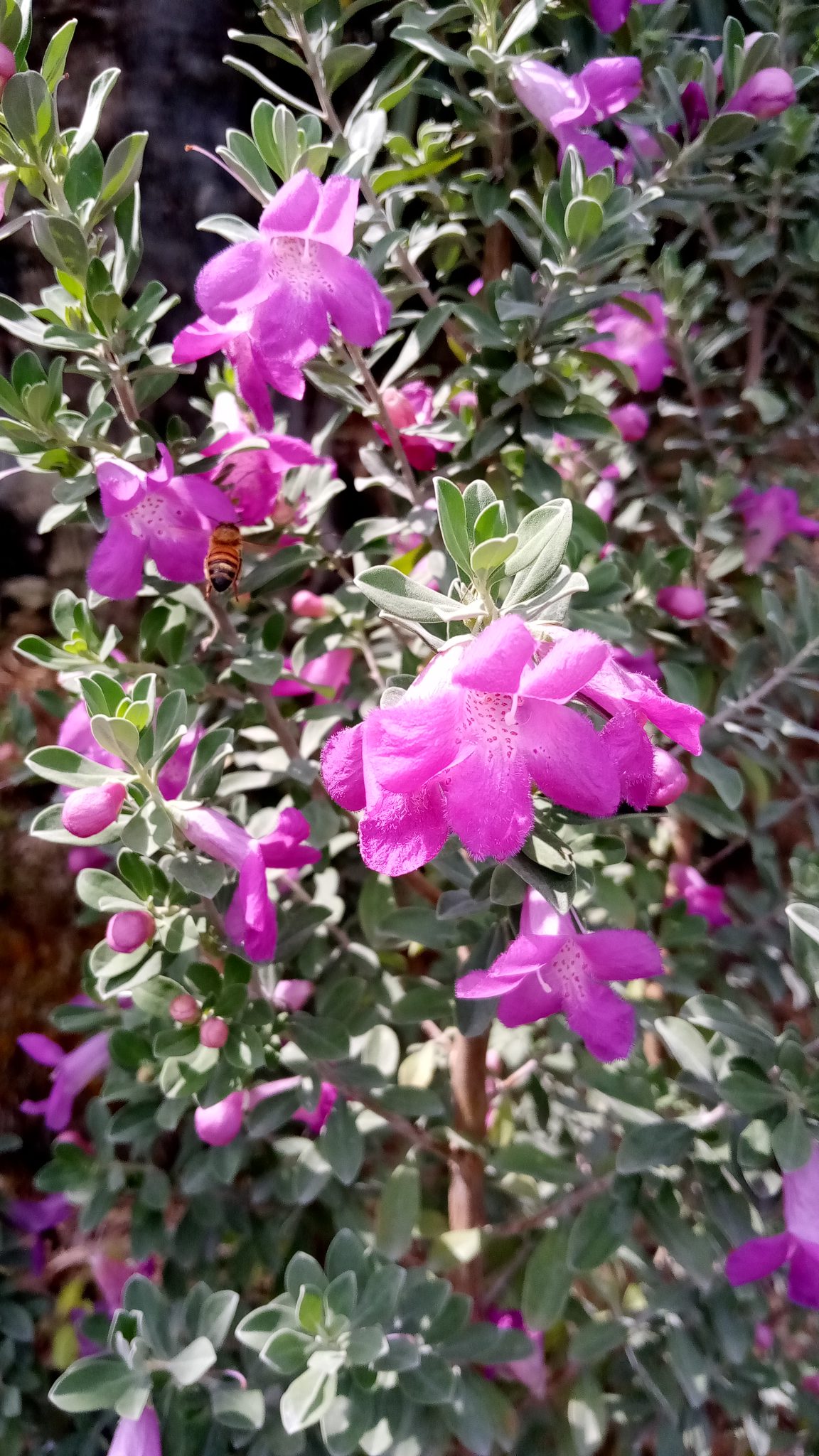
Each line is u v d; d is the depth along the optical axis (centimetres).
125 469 14
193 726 16
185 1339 16
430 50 16
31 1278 22
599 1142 20
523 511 18
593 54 20
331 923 21
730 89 18
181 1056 15
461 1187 19
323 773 10
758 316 25
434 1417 17
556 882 11
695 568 23
